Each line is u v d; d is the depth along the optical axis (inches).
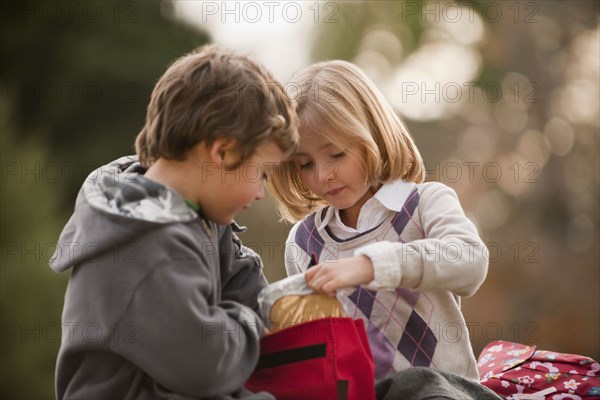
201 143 96.7
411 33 642.2
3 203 370.0
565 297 627.2
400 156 118.9
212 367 89.9
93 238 92.4
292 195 126.9
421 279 102.0
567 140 666.2
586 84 668.1
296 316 97.7
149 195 94.0
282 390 95.3
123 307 90.7
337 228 123.0
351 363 95.8
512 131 667.4
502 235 639.1
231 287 108.9
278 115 99.5
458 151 654.5
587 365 120.9
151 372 90.2
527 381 119.9
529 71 669.9
